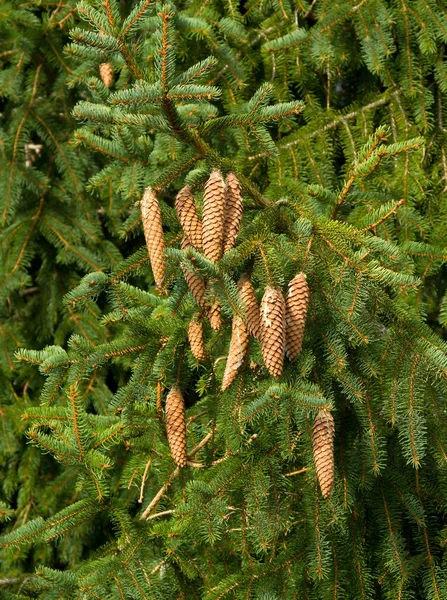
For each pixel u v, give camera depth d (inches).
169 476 135.8
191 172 121.2
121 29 119.3
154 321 130.7
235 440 123.0
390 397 126.0
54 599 131.6
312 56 150.7
